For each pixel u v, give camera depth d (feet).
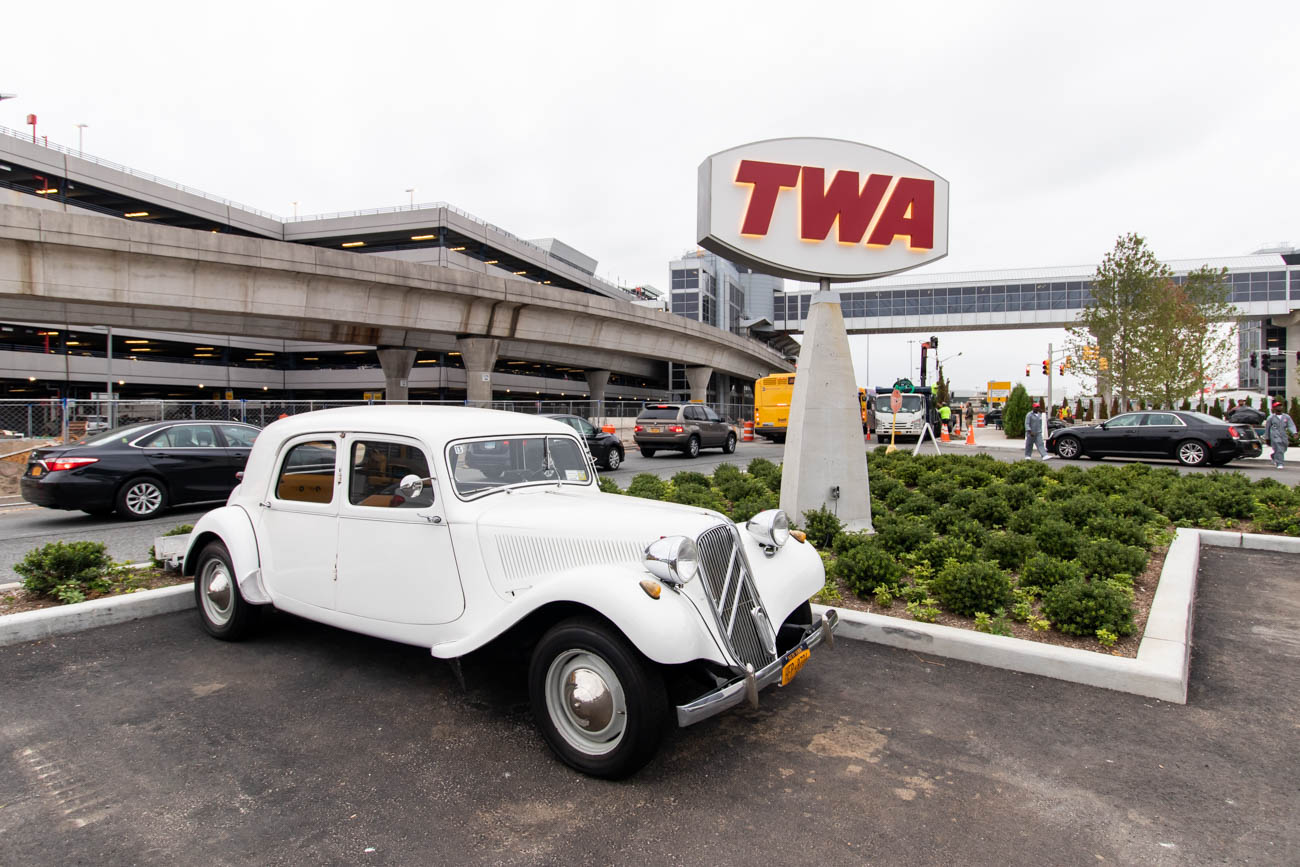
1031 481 36.68
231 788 10.39
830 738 11.94
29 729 12.09
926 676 14.52
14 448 58.80
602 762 10.53
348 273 88.99
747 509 25.96
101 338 160.56
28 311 89.25
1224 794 10.30
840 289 244.01
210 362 178.19
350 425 14.03
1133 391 97.96
